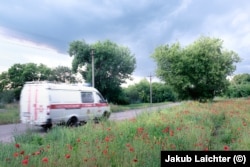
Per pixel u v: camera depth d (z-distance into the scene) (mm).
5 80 66000
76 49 48156
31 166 4988
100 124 9617
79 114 15531
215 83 29719
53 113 13969
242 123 10766
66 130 8938
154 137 7363
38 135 8906
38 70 66500
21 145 7051
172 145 6562
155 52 31297
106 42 49719
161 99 70438
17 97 61125
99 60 47250
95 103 16906
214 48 29875
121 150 6125
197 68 29016
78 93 15758
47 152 6023
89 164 5207
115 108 33750
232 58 30625
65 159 5348
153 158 5547
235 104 22688
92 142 7059
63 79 66312
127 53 50938
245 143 7230
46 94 13953
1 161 5250
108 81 48969
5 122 18484
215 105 21438
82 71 49500
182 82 29234
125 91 62156
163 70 30859
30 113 14227
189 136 7695
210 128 10422
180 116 12883
